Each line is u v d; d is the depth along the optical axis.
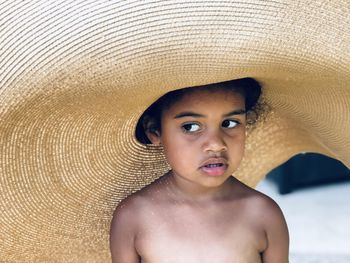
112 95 1.14
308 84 1.24
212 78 1.13
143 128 1.40
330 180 3.67
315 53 1.10
